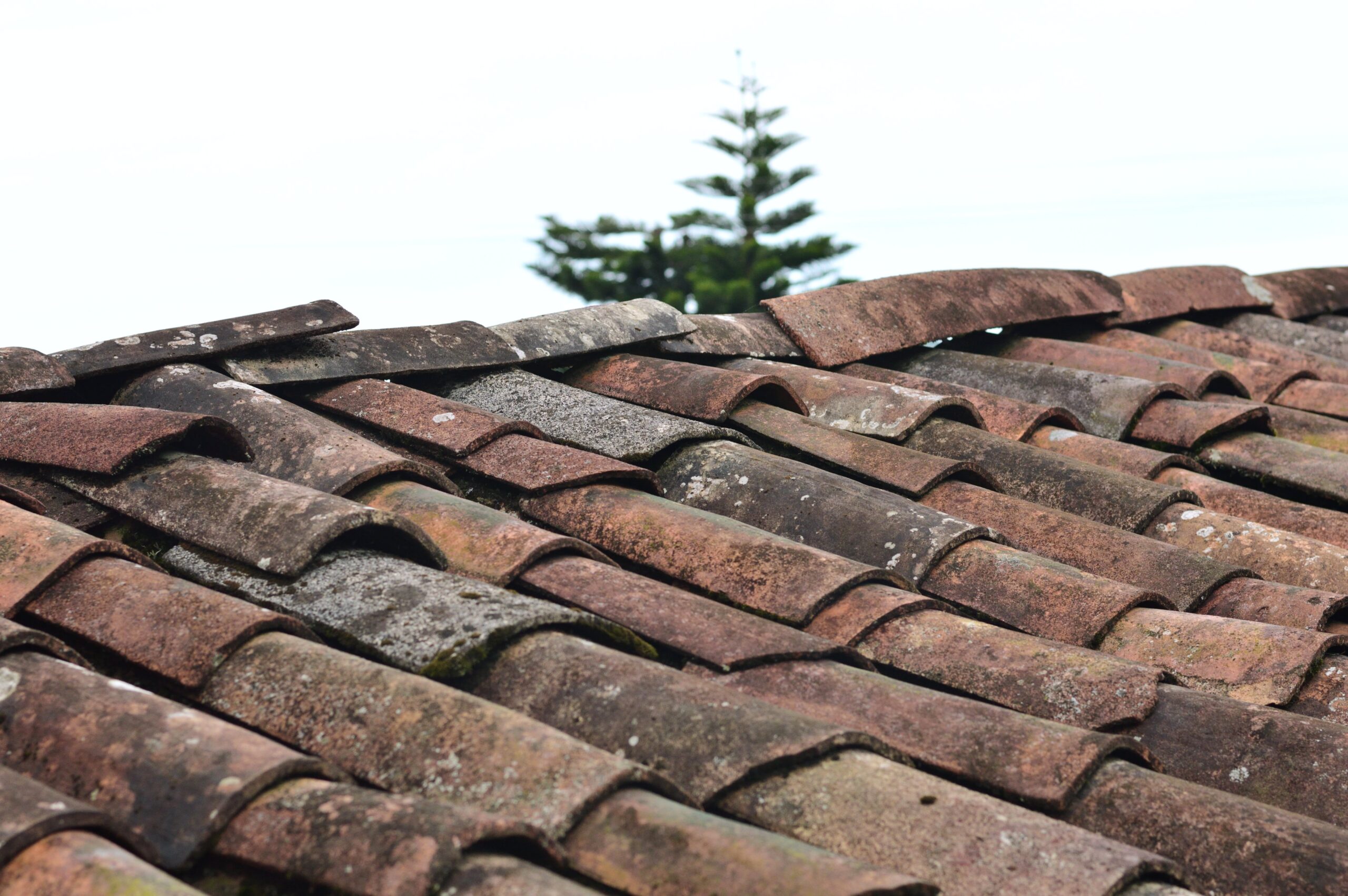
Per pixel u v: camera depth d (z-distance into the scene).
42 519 2.41
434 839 1.54
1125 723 2.36
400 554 2.56
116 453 2.71
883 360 5.04
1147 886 1.78
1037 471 3.66
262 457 2.98
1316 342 6.20
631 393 4.02
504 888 1.50
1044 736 2.12
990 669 2.47
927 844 1.84
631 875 1.65
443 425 3.29
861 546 3.00
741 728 1.99
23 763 1.78
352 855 1.55
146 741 1.76
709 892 1.60
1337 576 3.15
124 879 1.45
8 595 2.21
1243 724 2.32
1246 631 2.62
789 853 1.63
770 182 23.97
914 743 2.15
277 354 3.59
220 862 1.64
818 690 2.28
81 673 1.92
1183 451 4.23
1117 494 3.52
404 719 1.90
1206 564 3.02
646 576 2.81
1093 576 2.83
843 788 1.94
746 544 2.77
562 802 1.73
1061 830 1.85
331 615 2.26
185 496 2.61
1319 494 3.93
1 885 1.47
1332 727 2.27
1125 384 4.46
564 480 3.03
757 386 3.88
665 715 2.02
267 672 2.03
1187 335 5.99
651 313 4.54
